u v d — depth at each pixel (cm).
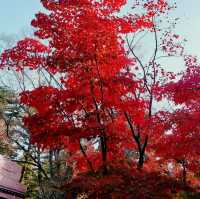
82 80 1659
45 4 1620
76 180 1469
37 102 1677
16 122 2762
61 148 1880
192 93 1553
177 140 1510
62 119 1683
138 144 1781
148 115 1814
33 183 2995
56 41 1608
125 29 1719
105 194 1419
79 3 1608
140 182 1402
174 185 1386
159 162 1730
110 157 1775
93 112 1678
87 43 1591
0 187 2709
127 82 1683
